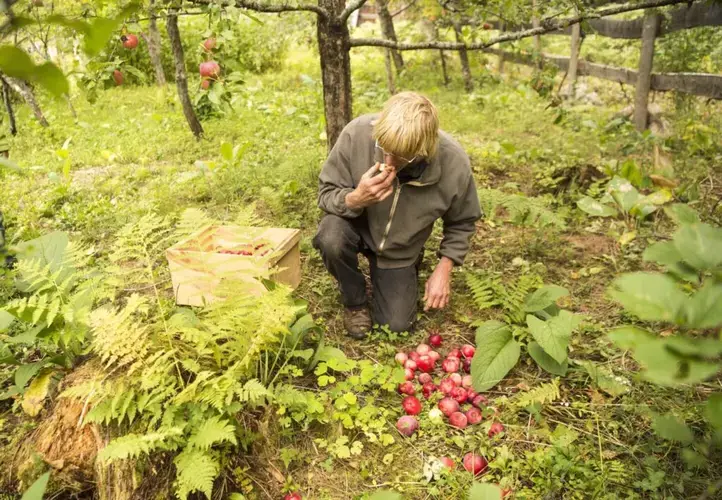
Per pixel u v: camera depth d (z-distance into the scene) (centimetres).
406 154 243
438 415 242
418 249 300
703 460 119
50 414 227
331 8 386
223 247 310
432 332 306
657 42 672
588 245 390
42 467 211
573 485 207
